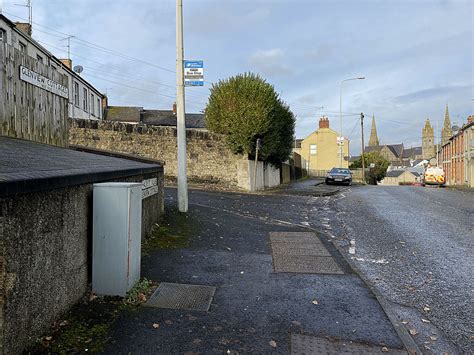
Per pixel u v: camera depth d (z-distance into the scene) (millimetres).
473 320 4285
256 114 17141
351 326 3957
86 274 4301
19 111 6426
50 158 4758
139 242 4707
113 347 3318
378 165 66312
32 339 3133
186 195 9500
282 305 4441
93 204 4262
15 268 2844
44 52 20688
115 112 36781
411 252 7199
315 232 8609
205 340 3549
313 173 48812
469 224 10180
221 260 6152
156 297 4480
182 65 9391
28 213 3031
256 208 11984
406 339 3715
